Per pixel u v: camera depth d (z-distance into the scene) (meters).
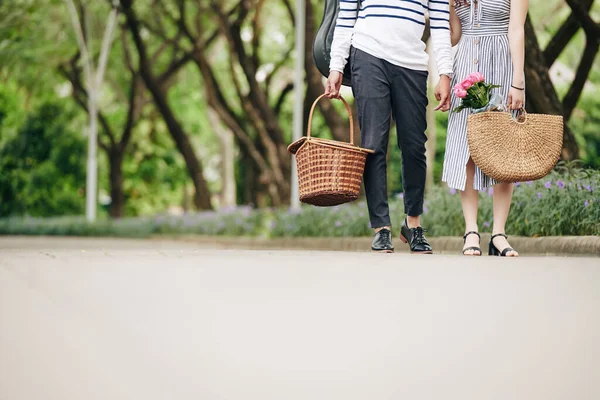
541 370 3.58
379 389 3.31
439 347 3.88
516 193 13.12
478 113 8.87
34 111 53.44
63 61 46.34
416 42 9.20
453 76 9.41
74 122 54.09
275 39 41.41
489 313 4.51
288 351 3.79
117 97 52.06
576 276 5.68
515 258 7.30
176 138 39.66
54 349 3.72
